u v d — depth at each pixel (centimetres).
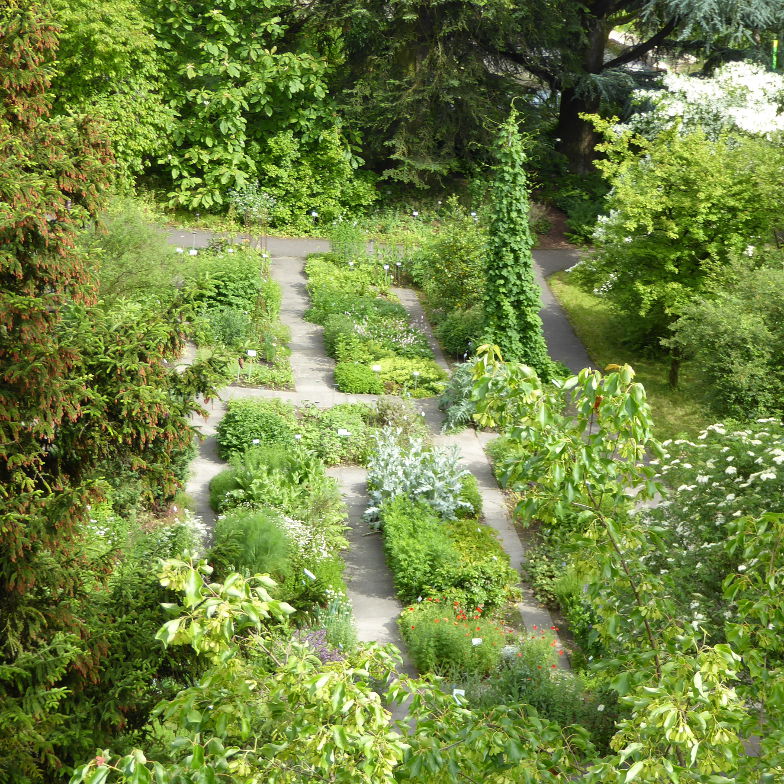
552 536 1555
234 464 1641
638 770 385
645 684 464
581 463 482
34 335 711
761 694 504
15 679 679
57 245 739
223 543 847
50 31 803
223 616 402
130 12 2577
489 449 1833
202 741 464
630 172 2116
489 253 2067
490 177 3042
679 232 2003
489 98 2998
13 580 693
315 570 1391
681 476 1234
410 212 3048
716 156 1973
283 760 441
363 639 1306
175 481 832
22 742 659
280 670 443
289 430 1766
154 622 772
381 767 410
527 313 2069
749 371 1642
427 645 1251
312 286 2461
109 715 707
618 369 478
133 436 765
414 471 1631
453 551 1439
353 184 3003
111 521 1330
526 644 1213
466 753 471
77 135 802
